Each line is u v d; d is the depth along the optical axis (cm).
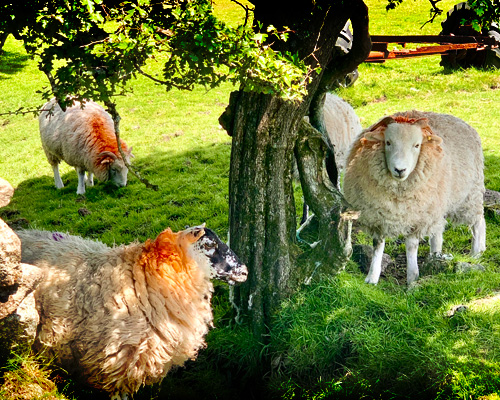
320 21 579
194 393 603
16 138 1706
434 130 741
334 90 1888
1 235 413
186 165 1325
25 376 468
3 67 2538
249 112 604
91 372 501
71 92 462
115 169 1198
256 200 629
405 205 677
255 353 627
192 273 523
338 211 655
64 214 1113
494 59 2041
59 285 503
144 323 492
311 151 657
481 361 518
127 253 520
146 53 445
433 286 653
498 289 645
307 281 662
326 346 594
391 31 2752
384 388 541
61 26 461
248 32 476
